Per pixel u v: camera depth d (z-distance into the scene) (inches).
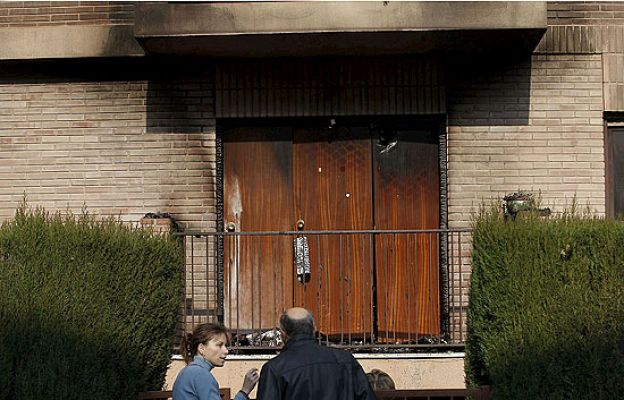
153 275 282.0
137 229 286.8
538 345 256.1
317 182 373.4
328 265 368.2
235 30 329.4
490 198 366.9
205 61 370.6
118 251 268.5
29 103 374.3
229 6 330.0
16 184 372.8
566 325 253.6
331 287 367.2
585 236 259.0
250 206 373.1
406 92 366.9
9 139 374.0
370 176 372.8
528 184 367.6
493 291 270.2
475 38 340.2
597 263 255.6
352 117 370.3
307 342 218.2
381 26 327.6
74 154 372.5
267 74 369.4
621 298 248.7
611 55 370.9
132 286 271.3
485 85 370.3
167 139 371.6
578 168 367.9
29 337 241.9
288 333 221.0
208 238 365.4
